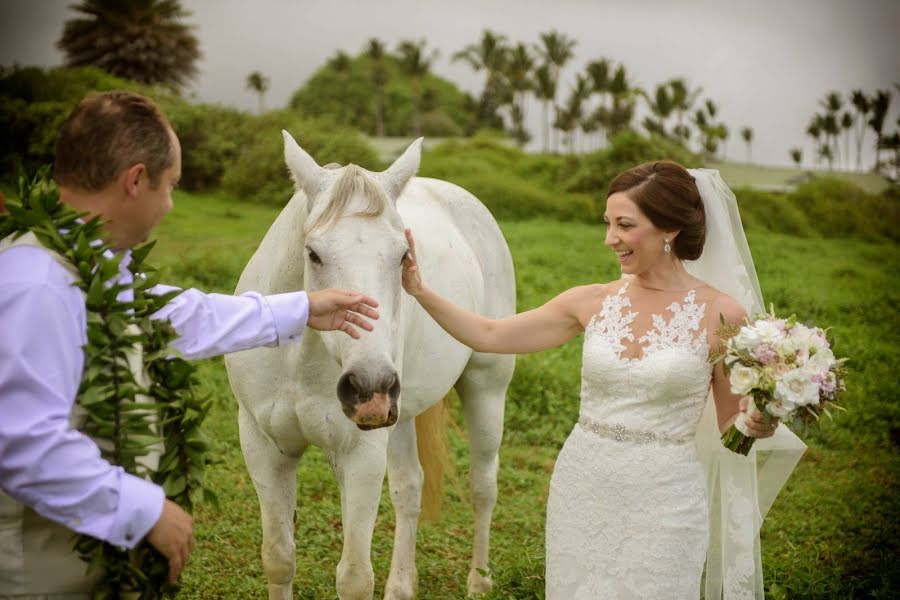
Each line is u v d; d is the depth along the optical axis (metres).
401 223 2.81
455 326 3.05
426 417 4.23
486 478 4.40
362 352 2.55
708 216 2.99
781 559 4.43
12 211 1.97
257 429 3.34
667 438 2.68
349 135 28.67
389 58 89.12
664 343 2.70
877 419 7.38
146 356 2.16
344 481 3.25
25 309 1.87
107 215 2.10
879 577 4.20
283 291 3.15
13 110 24.94
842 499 5.63
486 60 80.06
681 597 2.65
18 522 1.96
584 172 26.27
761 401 2.45
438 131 88.00
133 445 2.03
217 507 2.25
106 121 2.04
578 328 3.05
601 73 61.97
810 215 24.52
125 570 2.03
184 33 49.25
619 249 2.79
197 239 15.89
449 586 4.40
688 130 54.66
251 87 63.84
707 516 2.73
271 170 25.53
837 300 12.16
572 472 2.80
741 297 2.99
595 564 2.72
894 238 24.12
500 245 4.66
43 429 1.84
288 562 3.35
